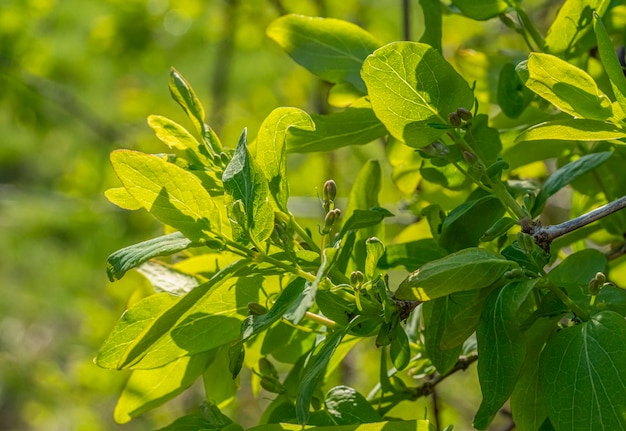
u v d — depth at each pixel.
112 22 5.70
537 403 1.50
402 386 1.93
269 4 5.39
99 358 1.57
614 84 1.42
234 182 1.42
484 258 1.38
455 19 4.17
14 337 8.88
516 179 2.28
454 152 1.63
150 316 1.60
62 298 8.09
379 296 1.48
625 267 2.14
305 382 1.40
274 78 6.07
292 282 1.46
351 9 5.20
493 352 1.38
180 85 1.66
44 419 6.58
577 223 1.48
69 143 8.11
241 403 5.25
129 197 1.56
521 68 1.49
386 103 1.54
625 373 1.33
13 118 6.43
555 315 1.46
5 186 6.79
